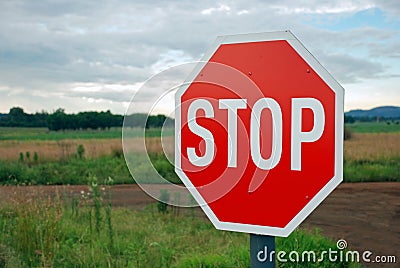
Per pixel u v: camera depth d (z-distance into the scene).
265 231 1.94
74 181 15.00
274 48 1.94
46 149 21.31
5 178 15.53
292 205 1.90
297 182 1.89
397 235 7.29
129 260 4.79
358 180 14.71
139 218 7.64
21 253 4.86
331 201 10.72
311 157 1.87
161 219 7.82
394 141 21.61
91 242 5.07
